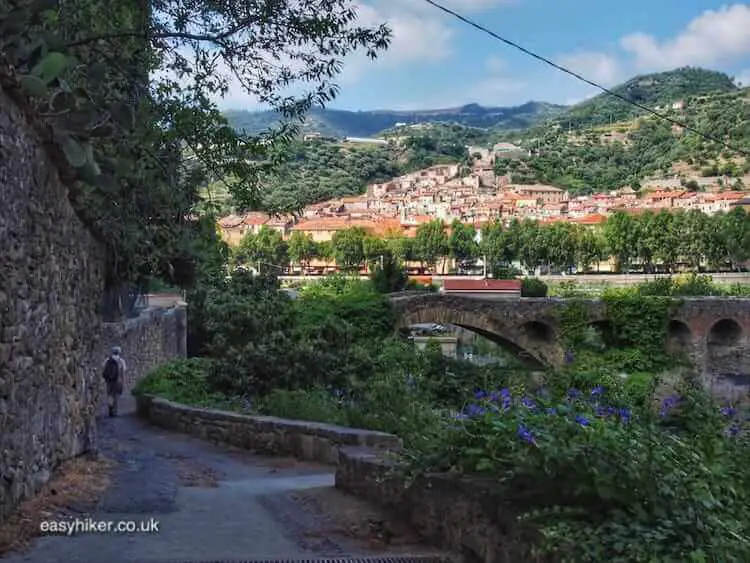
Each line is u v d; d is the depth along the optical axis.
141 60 11.20
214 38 11.18
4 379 6.39
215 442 14.80
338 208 152.88
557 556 4.31
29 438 7.21
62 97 6.89
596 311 47.75
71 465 8.95
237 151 12.17
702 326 49.56
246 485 9.83
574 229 110.56
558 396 8.86
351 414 13.27
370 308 38.00
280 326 25.92
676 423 6.68
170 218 12.99
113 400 19.84
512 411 6.11
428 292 44.00
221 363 18.48
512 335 45.59
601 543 4.22
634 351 47.72
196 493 8.75
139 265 13.74
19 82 6.23
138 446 13.88
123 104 8.52
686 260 103.00
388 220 141.00
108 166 9.09
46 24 8.75
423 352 21.66
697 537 4.17
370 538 6.62
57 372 8.30
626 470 4.53
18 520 6.50
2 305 6.29
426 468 6.52
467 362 21.08
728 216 102.31
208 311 26.56
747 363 50.97
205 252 14.76
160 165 11.87
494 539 5.15
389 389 14.33
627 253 105.31
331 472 11.45
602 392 8.64
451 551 5.93
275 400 15.25
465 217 148.88
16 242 6.64
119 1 10.38
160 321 32.50
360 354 19.09
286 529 6.95
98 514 7.15
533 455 4.99
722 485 4.81
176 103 11.64
